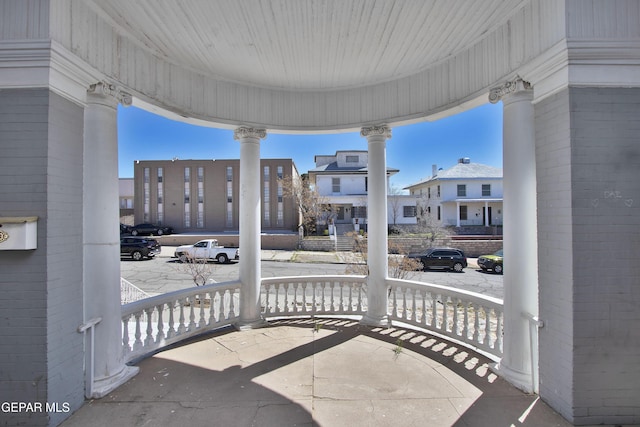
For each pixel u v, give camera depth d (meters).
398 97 4.61
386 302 5.03
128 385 3.15
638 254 2.51
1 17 2.43
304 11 3.04
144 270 15.29
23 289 2.41
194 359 3.74
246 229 4.94
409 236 21.00
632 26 2.53
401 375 3.36
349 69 4.34
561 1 2.56
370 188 5.02
